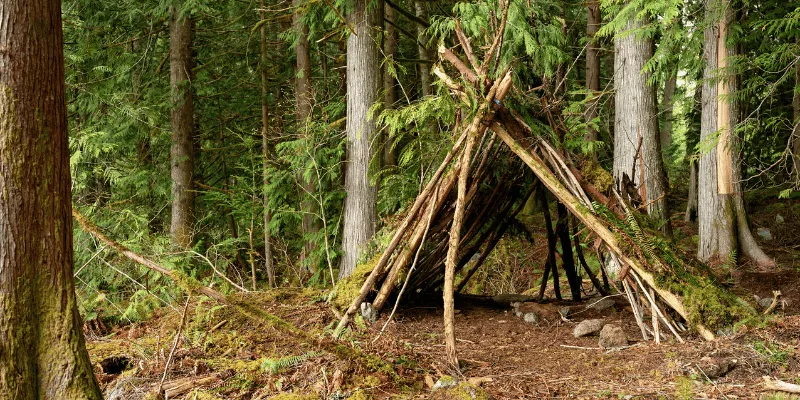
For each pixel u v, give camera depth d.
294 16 11.14
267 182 10.79
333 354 4.19
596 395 3.60
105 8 11.12
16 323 3.07
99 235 4.42
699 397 3.44
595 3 13.17
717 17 8.56
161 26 12.46
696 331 4.61
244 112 14.17
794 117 11.80
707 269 5.30
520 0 7.21
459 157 5.12
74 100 11.15
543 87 5.61
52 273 3.18
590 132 12.35
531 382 3.92
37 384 3.11
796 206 11.71
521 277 10.06
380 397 3.65
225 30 12.84
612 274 8.16
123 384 3.88
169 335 5.04
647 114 10.07
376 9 9.51
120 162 11.62
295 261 11.38
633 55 10.14
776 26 8.34
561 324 5.66
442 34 7.89
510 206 6.42
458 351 4.82
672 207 14.30
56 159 3.20
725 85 8.67
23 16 3.07
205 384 3.90
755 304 5.54
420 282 6.20
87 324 5.79
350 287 5.81
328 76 14.50
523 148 5.20
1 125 3.05
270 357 4.47
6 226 3.06
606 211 5.04
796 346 4.09
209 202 12.19
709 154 9.67
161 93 12.25
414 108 5.84
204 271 9.06
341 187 10.45
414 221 5.55
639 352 4.47
